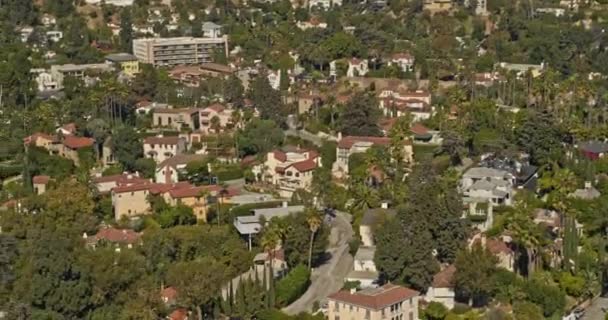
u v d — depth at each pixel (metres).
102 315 197.25
